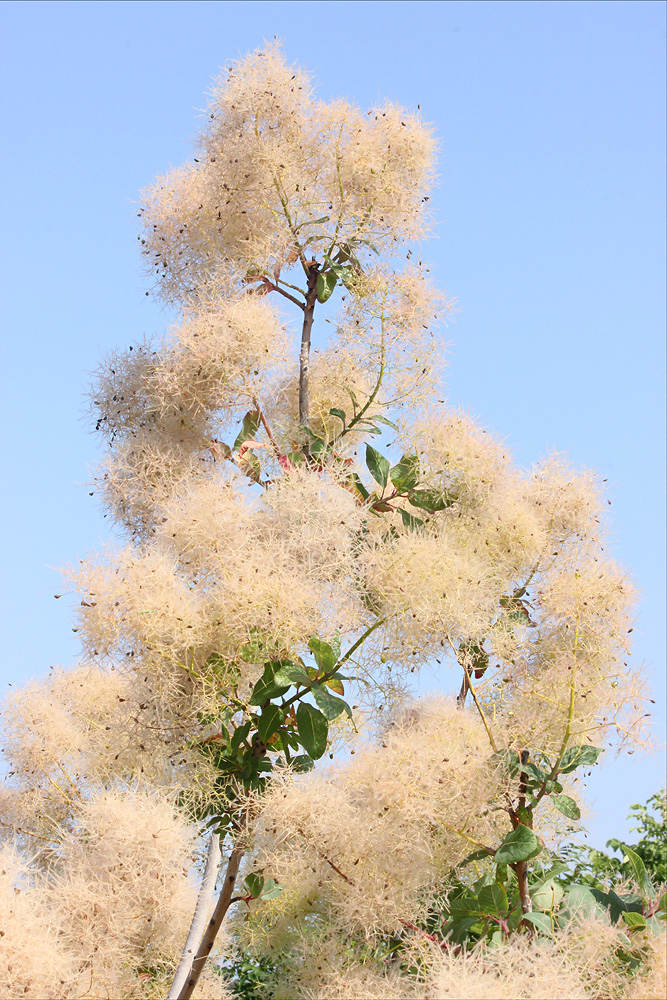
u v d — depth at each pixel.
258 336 3.28
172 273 3.74
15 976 2.41
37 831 3.78
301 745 3.07
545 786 2.73
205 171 3.70
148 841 2.68
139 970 3.17
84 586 2.78
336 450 3.44
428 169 3.61
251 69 3.54
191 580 2.91
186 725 2.87
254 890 2.90
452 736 2.72
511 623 3.00
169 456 3.35
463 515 3.21
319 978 2.79
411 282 3.39
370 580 2.89
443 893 2.77
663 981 2.34
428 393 3.40
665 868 8.67
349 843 2.67
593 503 3.16
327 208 3.56
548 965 2.31
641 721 2.77
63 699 4.09
